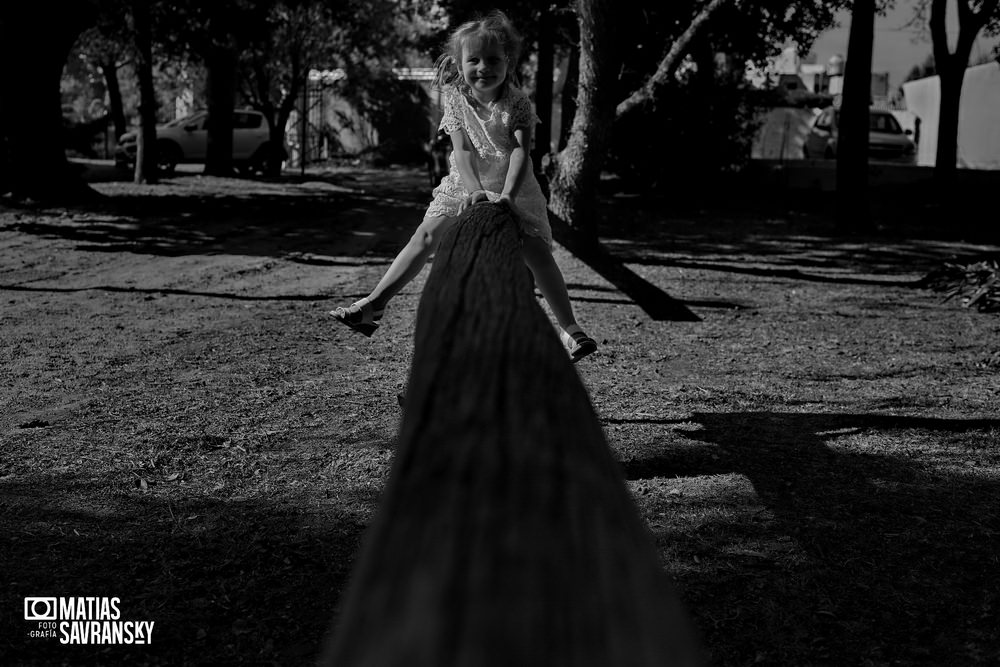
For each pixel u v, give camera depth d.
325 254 12.54
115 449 4.81
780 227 17.12
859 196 16.69
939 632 3.21
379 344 7.43
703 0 16.67
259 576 3.53
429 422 1.00
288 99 29.69
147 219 15.45
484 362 1.16
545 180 12.48
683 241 14.87
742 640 3.15
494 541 0.73
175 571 3.56
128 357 6.79
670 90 21.11
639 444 5.05
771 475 4.62
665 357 7.27
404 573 0.72
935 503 4.31
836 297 10.22
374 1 34.53
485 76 4.13
